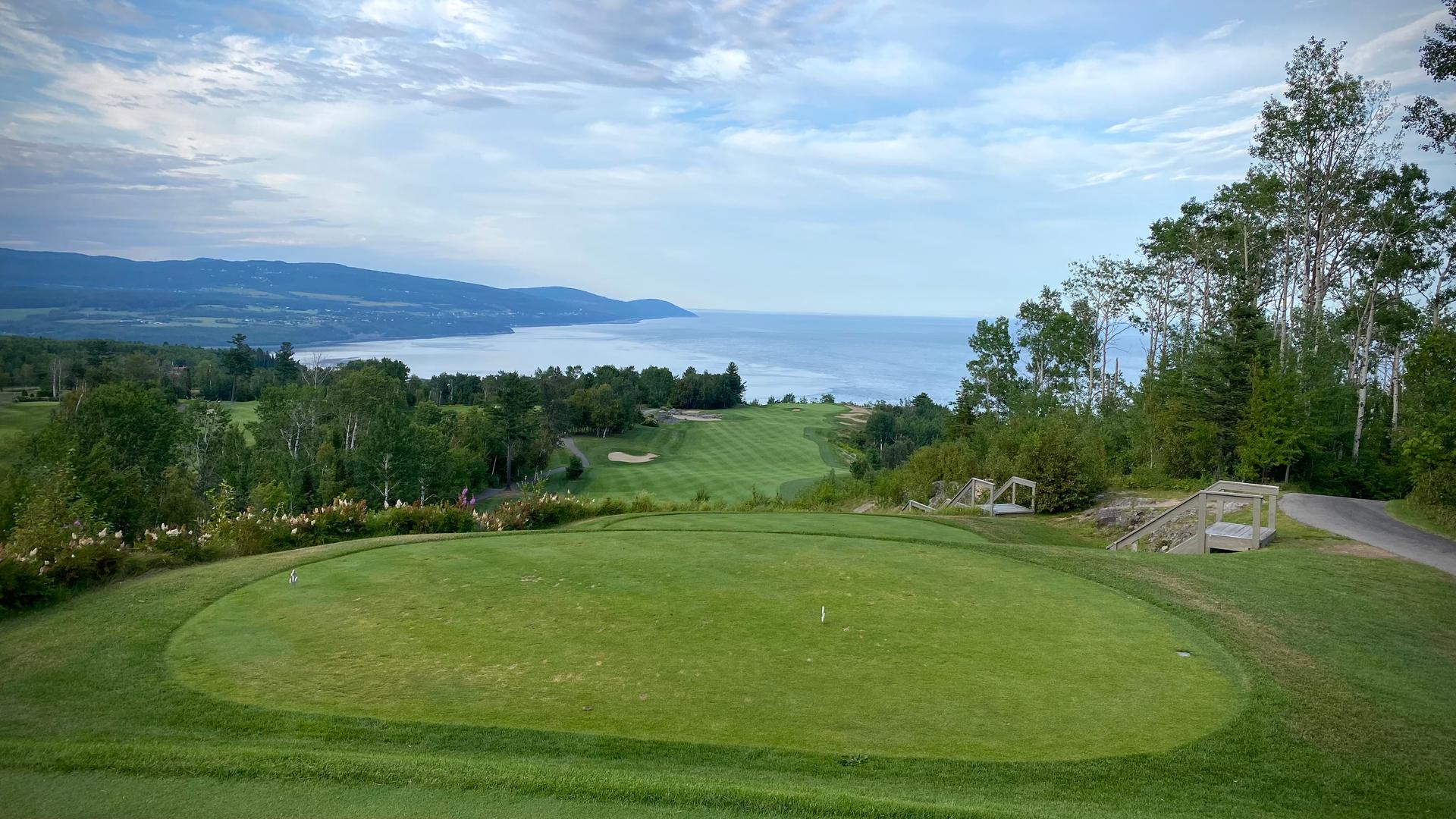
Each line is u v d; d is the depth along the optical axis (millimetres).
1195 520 20719
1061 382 57719
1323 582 12984
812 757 6918
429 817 5715
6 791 5996
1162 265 48750
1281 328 38250
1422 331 40062
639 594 11938
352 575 12953
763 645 9711
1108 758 7074
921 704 8094
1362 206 35719
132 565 13430
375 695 8086
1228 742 7426
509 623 10430
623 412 92188
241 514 18328
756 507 30234
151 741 7004
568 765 6660
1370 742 7621
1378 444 32812
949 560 14633
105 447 36844
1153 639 10148
